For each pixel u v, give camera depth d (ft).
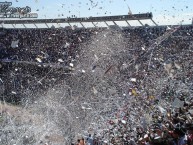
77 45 139.64
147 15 137.59
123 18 145.89
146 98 57.31
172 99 53.42
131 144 33.78
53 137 63.36
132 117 46.91
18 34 167.63
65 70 116.98
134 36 134.21
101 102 76.48
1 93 104.58
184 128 24.35
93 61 112.57
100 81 95.45
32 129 67.10
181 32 118.32
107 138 43.68
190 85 64.75
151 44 119.34
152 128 32.12
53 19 172.14
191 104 32.63
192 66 84.07
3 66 134.41
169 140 23.48
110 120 52.47
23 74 120.78
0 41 161.68
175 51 105.70
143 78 81.82
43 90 103.04
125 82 87.81
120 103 69.31
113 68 98.17
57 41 150.71
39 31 167.32
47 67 122.93
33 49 146.82
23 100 97.91
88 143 40.70
